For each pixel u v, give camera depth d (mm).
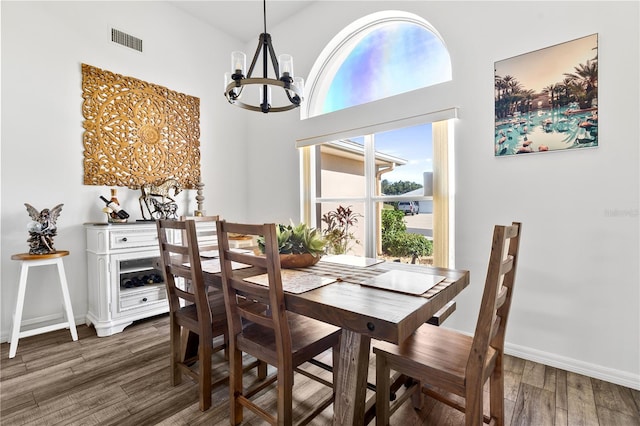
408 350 1353
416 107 2656
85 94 2850
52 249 2447
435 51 2826
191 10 3549
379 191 3055
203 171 3756
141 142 3203
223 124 3953
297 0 3406
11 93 2490
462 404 1705
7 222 2486
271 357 1354
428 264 2744
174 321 1848
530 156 2154
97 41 2924
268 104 2016
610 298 1915
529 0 2135
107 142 2980
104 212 2811
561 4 2023
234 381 1510
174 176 3467
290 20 3680
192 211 3646
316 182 3576
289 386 1315
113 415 1605
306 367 2082
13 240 2512
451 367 1213
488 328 1098
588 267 1978
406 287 1387
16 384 1873
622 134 1849
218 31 3904
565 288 2057
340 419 1318
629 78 1823
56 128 2699
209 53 3811
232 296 1491
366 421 1522
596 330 1961
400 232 2916
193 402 1710
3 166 2465
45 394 1776
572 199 2016
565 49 2010
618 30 1848
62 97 2729
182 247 1686
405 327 1029
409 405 1704
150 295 2848
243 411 1656
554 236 2086
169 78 3438
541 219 2127
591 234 1962
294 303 1285
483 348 1103
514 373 2004
